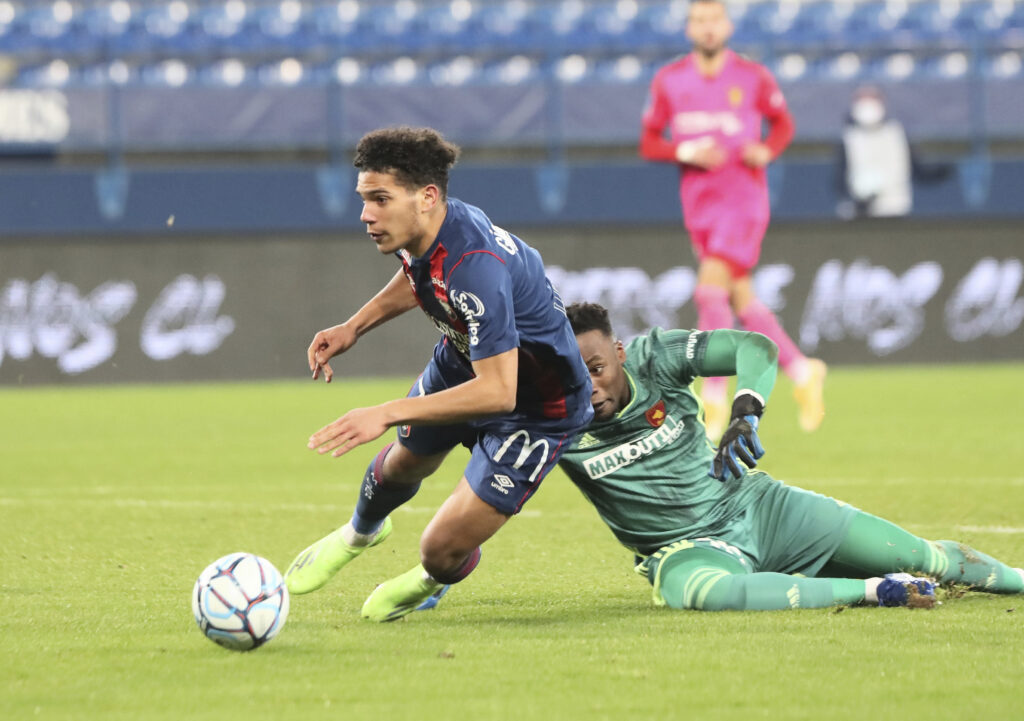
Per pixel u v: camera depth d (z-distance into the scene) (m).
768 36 88.62
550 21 90.25
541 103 76.94
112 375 69.81
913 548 15.95
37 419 50.38
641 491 16.27
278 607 13.40
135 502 27.70
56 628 14.77
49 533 23.33
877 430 41.91
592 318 16.00
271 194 73.69
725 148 38.19
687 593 15.27
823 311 73.25
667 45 88.62
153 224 72.88
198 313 70.69
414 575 15.35
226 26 85.69
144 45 82.50
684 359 16.14
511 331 14.28
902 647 13.12
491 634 14.24
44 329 69.06
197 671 12.54
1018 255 74.00
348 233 72.12
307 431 44.59
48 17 87.25
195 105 75.00
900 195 75.38
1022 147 80.06
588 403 15.62
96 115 74.06
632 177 76.06
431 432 15.90
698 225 38.56
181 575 18.94
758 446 15.27
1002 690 11.54
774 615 14.74
